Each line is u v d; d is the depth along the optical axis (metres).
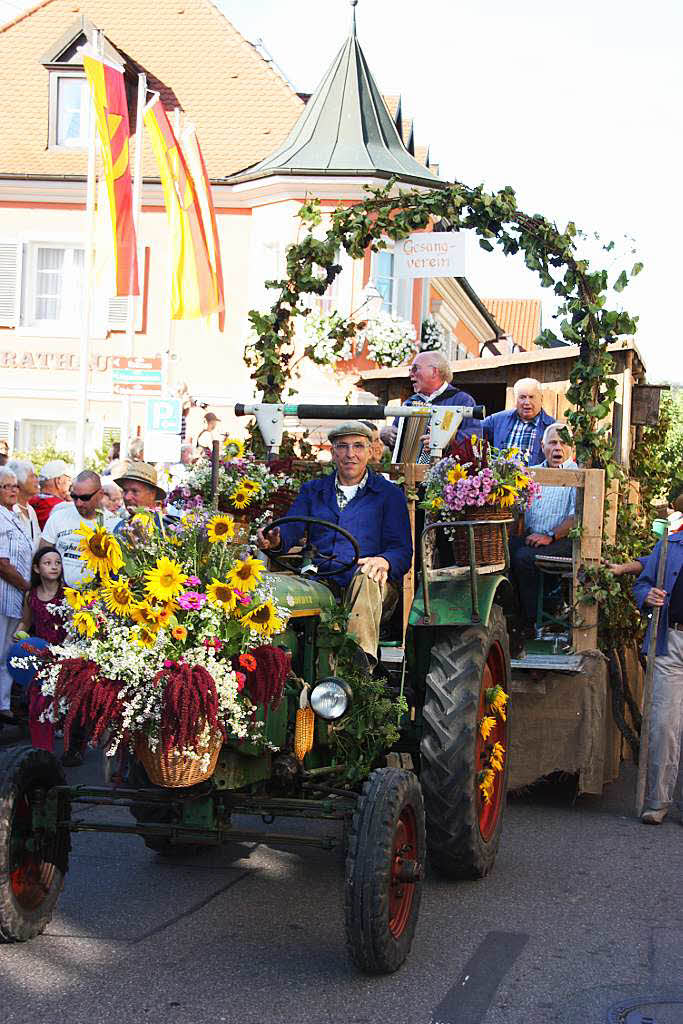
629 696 9.09
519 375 12.59
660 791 7.57
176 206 18.72
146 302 26.61
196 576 4.63
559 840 7.11
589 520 8.09
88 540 4.63
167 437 12.27
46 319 27.14
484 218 8.85
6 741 9.19
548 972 4.90
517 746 7.87
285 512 7.16
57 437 27.03
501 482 6.50
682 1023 4.40
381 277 24.97
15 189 26.62
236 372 26.44
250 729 4.91
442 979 4.79
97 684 4.43
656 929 5.47
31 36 29.03
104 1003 4.45
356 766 5.31
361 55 26.03
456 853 5.97
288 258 9.16
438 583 6.37
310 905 5.72
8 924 4.89
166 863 6.40
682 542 7.78
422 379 8.05
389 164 24.80
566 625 8.23
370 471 6.25
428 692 6.04
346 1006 4.49
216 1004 4.48
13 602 9.16
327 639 5.38
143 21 29.33
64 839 5.17
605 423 9.05
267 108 27.92
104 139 17.91
